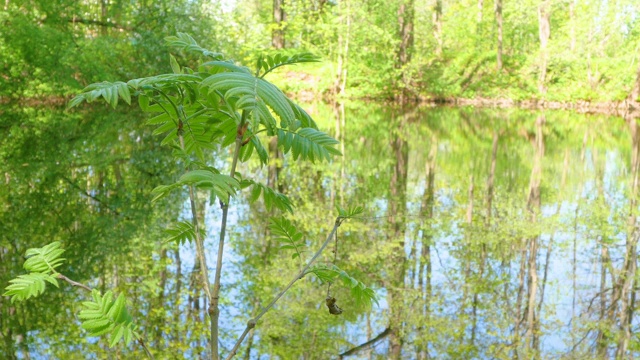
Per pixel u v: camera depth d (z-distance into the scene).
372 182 7.84
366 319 3.25
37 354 2.71
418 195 7.00
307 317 3.25
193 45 1.55
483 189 7.44
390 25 24.27
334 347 2.88
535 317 3.34
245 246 4.66
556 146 11.84
